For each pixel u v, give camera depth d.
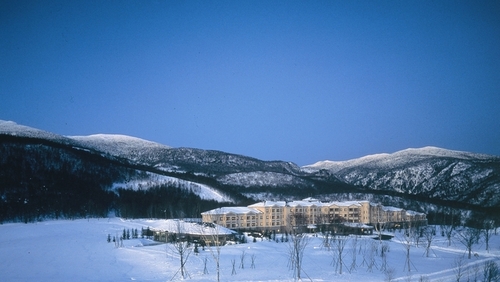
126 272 124.31
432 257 152.38
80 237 194.50
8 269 128.88
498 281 113.50
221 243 178.12
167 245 169.88
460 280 113.31
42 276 119.75
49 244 174.75
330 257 148.25
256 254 152.50
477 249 171.75
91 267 131.38
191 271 124.06
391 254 157.38
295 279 114.56
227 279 114.44
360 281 112.75
